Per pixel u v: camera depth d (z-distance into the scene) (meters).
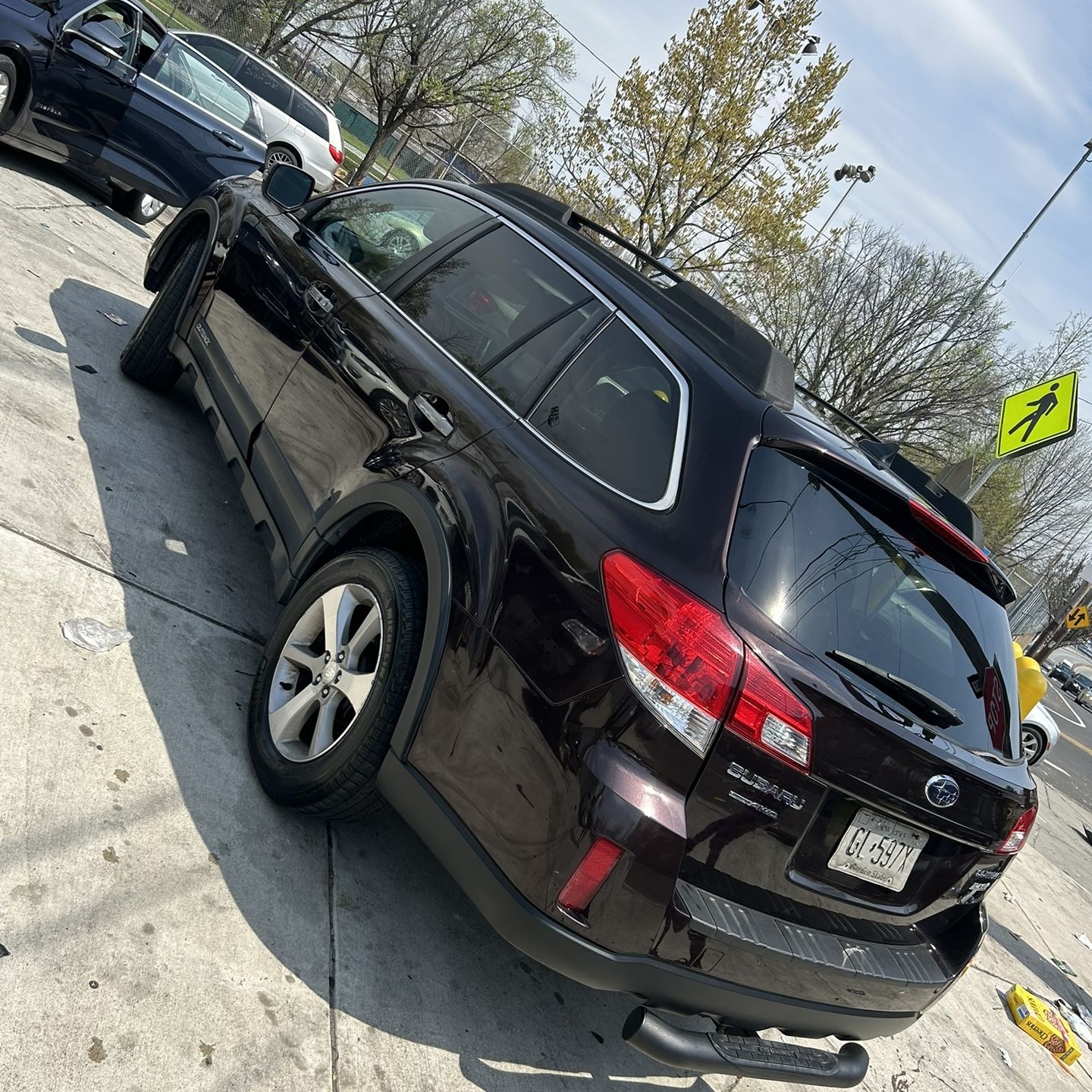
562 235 3.21
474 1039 2.59
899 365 22.02
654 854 2.12
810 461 2.47
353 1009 2.41
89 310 5.53
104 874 2.30
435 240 3.49
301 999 2.34
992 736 2.74
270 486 3.53
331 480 3.16
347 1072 2.24
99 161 7.92
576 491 2.44
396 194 3.92
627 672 2.15
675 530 2.28
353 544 3.12
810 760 2.23
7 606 2.90
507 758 2.27
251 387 3.86
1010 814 2.72
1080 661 78.44
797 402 2.85
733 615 2.19
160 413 4.82
